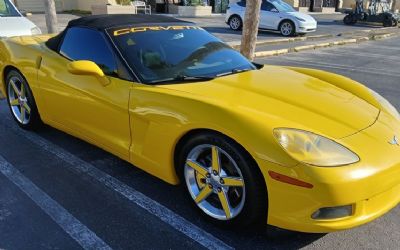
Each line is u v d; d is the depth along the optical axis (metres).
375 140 2.54
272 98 2.83
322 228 2.27
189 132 2.70
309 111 2.71
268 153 2.29
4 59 4.43
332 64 9.68
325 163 2.24
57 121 3.95
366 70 9.01
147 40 3.46
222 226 2.71
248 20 7.32
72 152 3.97
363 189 2.28
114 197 3.15
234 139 2.41
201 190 2.79
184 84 3.03
